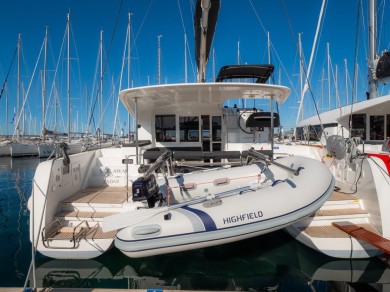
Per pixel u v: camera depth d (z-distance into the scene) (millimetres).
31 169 15227
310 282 3223
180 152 5137
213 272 3422
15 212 6398
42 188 3619
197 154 5082
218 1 3459
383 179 3559
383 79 8141
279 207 3102
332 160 5020
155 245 2877
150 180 3418
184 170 5414
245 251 3855
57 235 3562
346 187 4480
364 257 3469
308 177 3490
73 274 3406
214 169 4527
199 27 4156
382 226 3479
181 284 3229
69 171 4395
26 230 5070
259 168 4375
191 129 6863
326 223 3854
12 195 8391
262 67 6359
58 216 3803
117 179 5164
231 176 4277
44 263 3547
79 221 3809
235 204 3084
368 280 3227
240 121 7699
